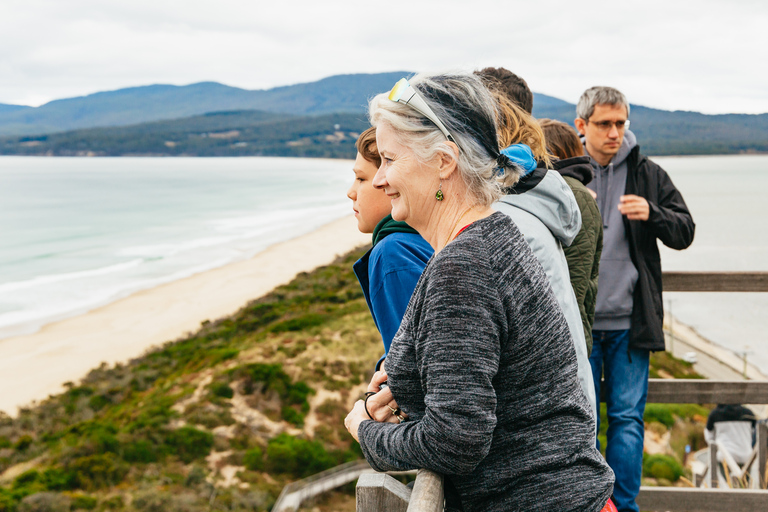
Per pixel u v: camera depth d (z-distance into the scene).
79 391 24.19
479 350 0.83
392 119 0.96
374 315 1.30
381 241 1.30
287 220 70.94
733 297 46.56
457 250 0.88
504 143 1.40
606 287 2.21
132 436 19.23
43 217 74.81
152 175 166.62
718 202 107.06
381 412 1.05
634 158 2.33
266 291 39.94
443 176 0.95
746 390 2.25
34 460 18.78
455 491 0.97
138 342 30.47
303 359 25.36
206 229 64.75
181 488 16.83
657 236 2.22
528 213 1.31
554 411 0.91
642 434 2.19
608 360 2.28
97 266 46.78
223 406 21.53
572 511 0.88
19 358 28.09
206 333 31.69
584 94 2.38
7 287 40.50
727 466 5.31
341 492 17.44
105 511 15.59
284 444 19.14
